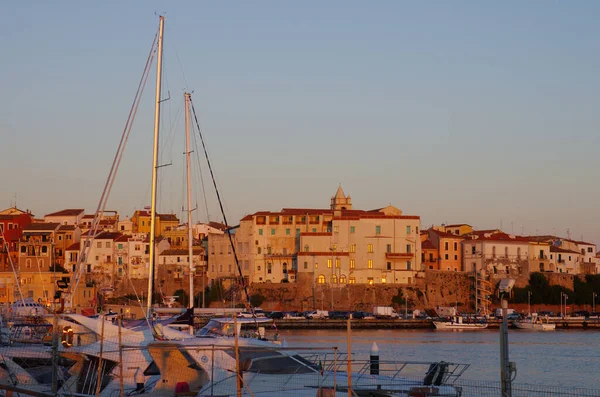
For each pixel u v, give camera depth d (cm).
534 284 19500
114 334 4391
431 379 4534
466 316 17200
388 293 17888
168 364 4106
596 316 18300
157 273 18250
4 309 6431
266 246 18425
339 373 4584
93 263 18262
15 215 19150
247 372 4219
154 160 6488
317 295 17688
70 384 4253
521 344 12106
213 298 17350
